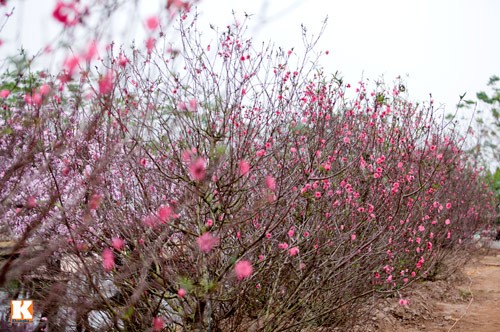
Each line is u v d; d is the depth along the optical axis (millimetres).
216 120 4238
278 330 4172
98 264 3648
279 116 4609
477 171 11922
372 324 6109
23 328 3545
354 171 5289
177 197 4109
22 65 2086
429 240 7883
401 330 6375
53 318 3631
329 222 4672
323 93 5277
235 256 3760
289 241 4363
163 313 3934
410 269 6977
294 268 4426
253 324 4402
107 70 2277
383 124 6070
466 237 10500
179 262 3988
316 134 4832
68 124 3236
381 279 5535
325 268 4633
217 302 4176
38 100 2314
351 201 5008
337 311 4984
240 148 3928
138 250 3570
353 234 4613
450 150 8227
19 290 3441
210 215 3955
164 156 4098
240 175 3588
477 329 6664
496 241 15906
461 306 7867
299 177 4195
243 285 4023
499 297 8539
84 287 3758
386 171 5348
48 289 3555
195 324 3771
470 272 11180
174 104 4113
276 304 4355
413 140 6004
